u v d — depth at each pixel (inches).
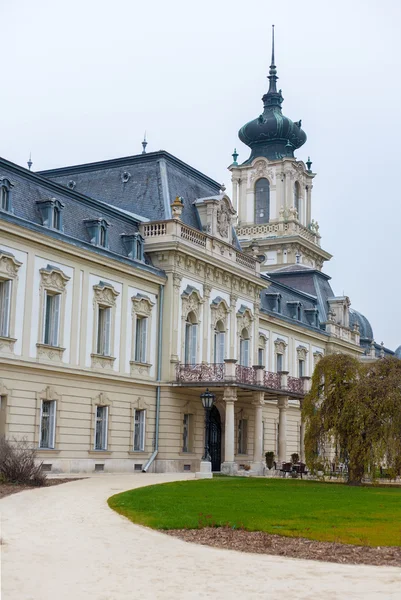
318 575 532.7
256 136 3686.0
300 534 704.4
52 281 1521.9
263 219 3607.3
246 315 2172.7
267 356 2440.9
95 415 1646.2
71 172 2129.7
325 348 2898.6
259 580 511.2
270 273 3139.8
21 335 1441.9
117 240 1756.9
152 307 1834.4
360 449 1552.7
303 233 3590.1
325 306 3036.4
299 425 2637.8
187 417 1930.4
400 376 1594.5
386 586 502.0
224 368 1835.6
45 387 1504.7
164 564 557.0
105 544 638.5
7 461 1206.3
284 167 3570.4
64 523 756.0
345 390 1620.3
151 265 1849.2
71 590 470.3
